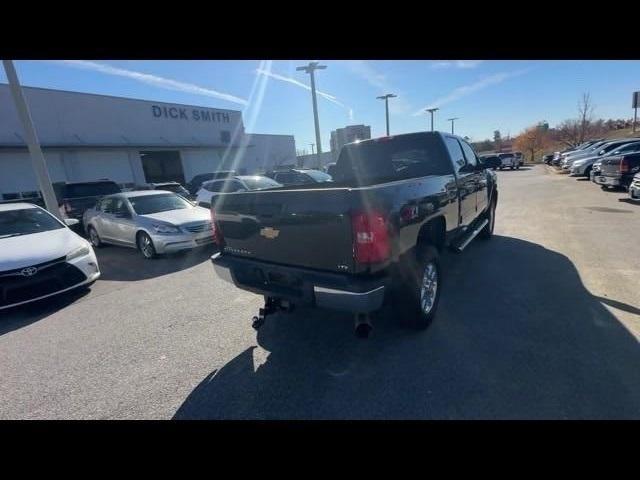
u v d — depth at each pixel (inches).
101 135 883.4
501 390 100.3
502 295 166.1
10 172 724.0
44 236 217.3
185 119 1098.1
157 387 115.3
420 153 179.6
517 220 349.4
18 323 179.8
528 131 2246.6
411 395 101.1
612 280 175.5
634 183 384.8
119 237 326.3
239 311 173.3
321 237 110.7
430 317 138.6
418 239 140.9
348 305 105.4
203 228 297.9
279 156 1526.8
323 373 115.3
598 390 97.7
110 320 174.7
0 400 114.3
